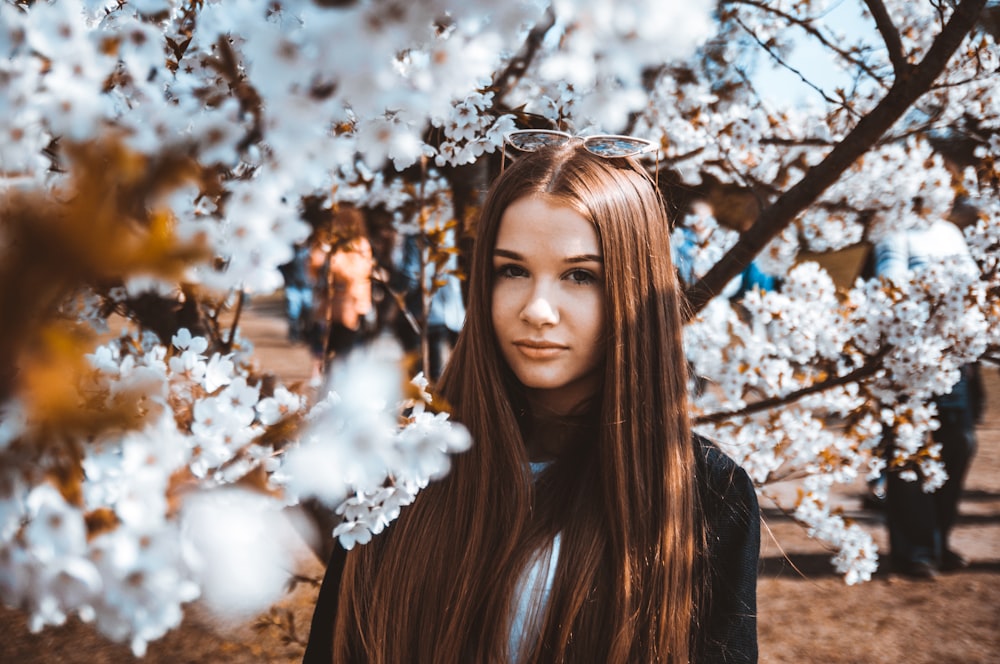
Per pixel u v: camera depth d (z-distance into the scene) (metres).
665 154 2.56
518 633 1.23
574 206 1.23
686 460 1.32
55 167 0.72
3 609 3.61
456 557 1.28
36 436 0.49
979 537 4.71
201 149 0.58
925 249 3.57
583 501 1.29
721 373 2.43
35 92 0.55
